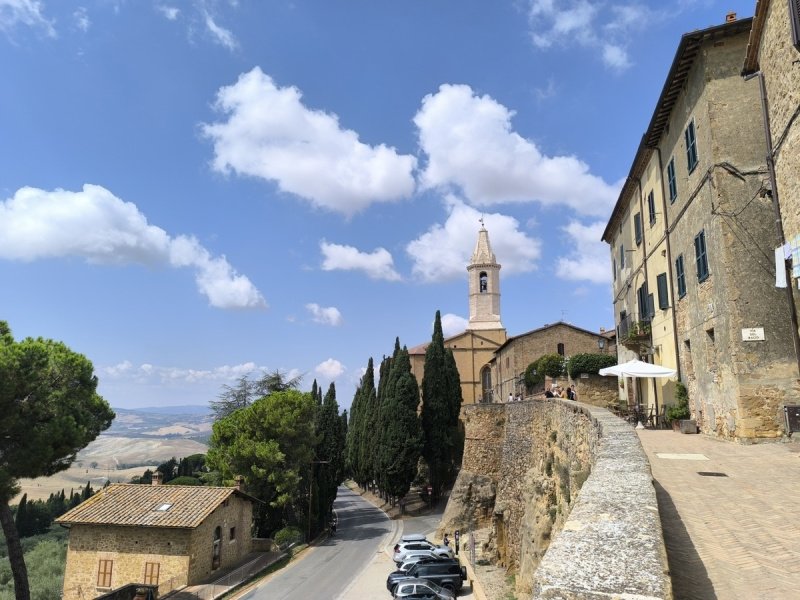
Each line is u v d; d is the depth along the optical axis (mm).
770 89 15180
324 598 31406
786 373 16719
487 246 89625
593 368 37031
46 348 27406
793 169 13984
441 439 62031
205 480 53781
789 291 16906
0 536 57312
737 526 7840
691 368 22031
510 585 27844
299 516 51781
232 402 67188
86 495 77062
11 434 25234
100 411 29688
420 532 51000
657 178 25812
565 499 16953
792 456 13438
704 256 19594
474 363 84875
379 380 68312
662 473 11680
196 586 31500
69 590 32500
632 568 3635
